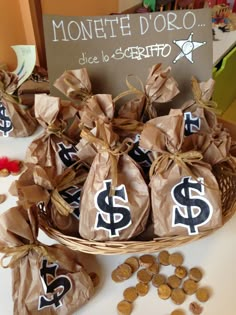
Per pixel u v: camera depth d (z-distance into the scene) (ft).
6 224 1.14
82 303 1.27
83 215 1.30
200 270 1.38
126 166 1.34
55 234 1.33
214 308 1.26
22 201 1.21
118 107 1.72
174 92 1.55
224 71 3.34
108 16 1.65
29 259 1.20
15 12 2.25
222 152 1.40
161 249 1.33
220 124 1.77
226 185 1.53
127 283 1.35
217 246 1.47
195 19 1.65
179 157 1.27
